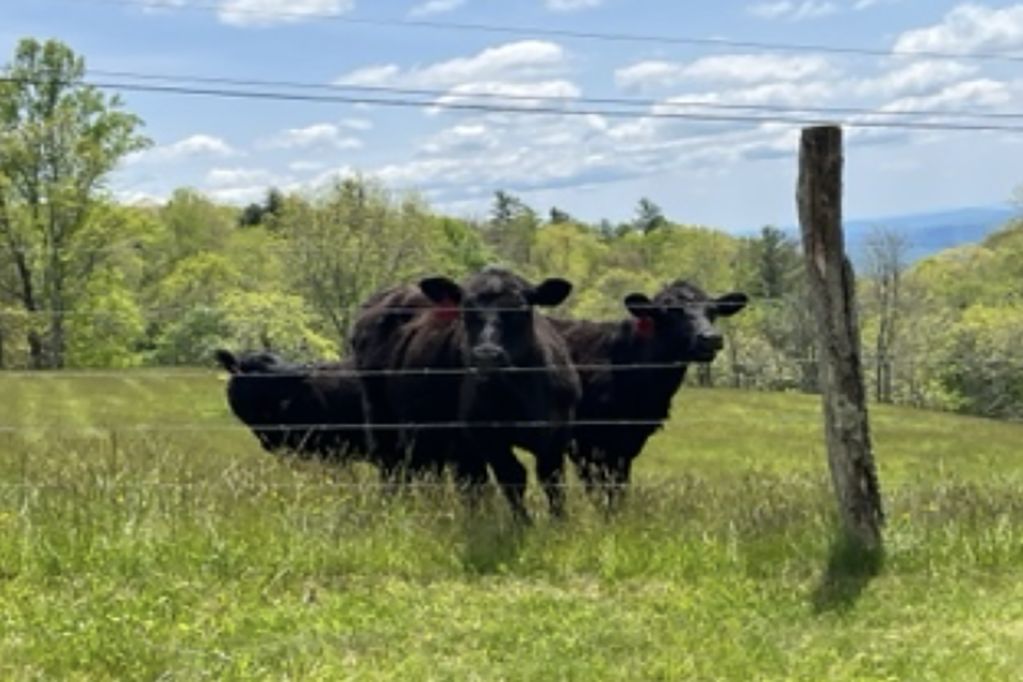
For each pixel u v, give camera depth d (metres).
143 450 10.86
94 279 60.78
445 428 11.12
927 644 6.66
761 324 55.34
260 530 8.29
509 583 7.79
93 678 6.08
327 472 11.07
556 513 9.20
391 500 9.04
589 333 12.55
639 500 9.36
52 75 59.22
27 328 59.50
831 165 8.08
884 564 7.99
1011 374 50.03
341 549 8.06
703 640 6.69
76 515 8.30
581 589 7.71
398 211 66.38
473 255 86.12
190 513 8.54
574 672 6.21
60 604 7.06
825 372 8.21
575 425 11.32
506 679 6.16
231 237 87.06
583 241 103.31
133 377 17.03
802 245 8.24
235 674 6.09
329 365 14.75
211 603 7.27
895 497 9.48
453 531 8.40
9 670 6.08
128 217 60.59
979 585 7.73
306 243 64.94
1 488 8.82
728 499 9.35
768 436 32.38
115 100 60.31
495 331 9.84
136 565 7.73
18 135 58.59
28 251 59.25
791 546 8.15
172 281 71.25
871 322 65.12
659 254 100.25
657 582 7.79
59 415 37.19
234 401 14.74
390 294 12.91
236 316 57.88
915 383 52.72
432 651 6.57
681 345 11.91
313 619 6.97
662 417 12.25
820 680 6.14
